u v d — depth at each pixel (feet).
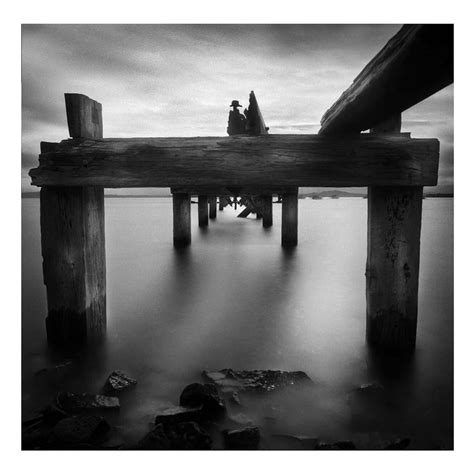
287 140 10.92
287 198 36.45
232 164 11.00
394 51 6.97
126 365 11.80
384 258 11.35
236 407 9.28
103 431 8.29
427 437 8.52
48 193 11.64
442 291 20.17
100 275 12.90
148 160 11.13
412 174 10.61
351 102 9.13
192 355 12.61
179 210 37.17
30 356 11.94
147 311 17.29
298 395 10.02
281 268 27.48
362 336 14.16
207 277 24.49
